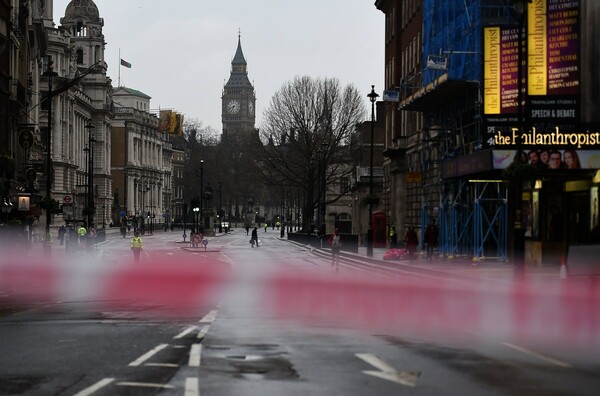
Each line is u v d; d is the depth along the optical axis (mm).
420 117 65312
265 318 20344
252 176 133500
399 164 72062
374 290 30188
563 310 22531
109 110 186250
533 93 40031
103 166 182375
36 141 78688
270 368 12766
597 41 41000
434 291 29641
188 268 45844
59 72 142000
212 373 12258
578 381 11875
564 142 38062
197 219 126375
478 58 42281
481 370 12781
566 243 38594
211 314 21312
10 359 13602
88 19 185375
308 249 78875
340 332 17484
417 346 15391
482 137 40219
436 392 10961
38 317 20703
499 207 43125
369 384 11500
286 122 109625
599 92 41062
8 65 59094
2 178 50281
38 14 95812
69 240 57094
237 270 44438
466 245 46969
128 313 21766
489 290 29109
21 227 50656
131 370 12484
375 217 73312
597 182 35375
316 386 11305
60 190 137375
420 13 64562
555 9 40188
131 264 49625
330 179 116438
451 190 48312
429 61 43812
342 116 109375
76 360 13500
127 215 185625
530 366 13195
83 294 28766
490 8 42469
